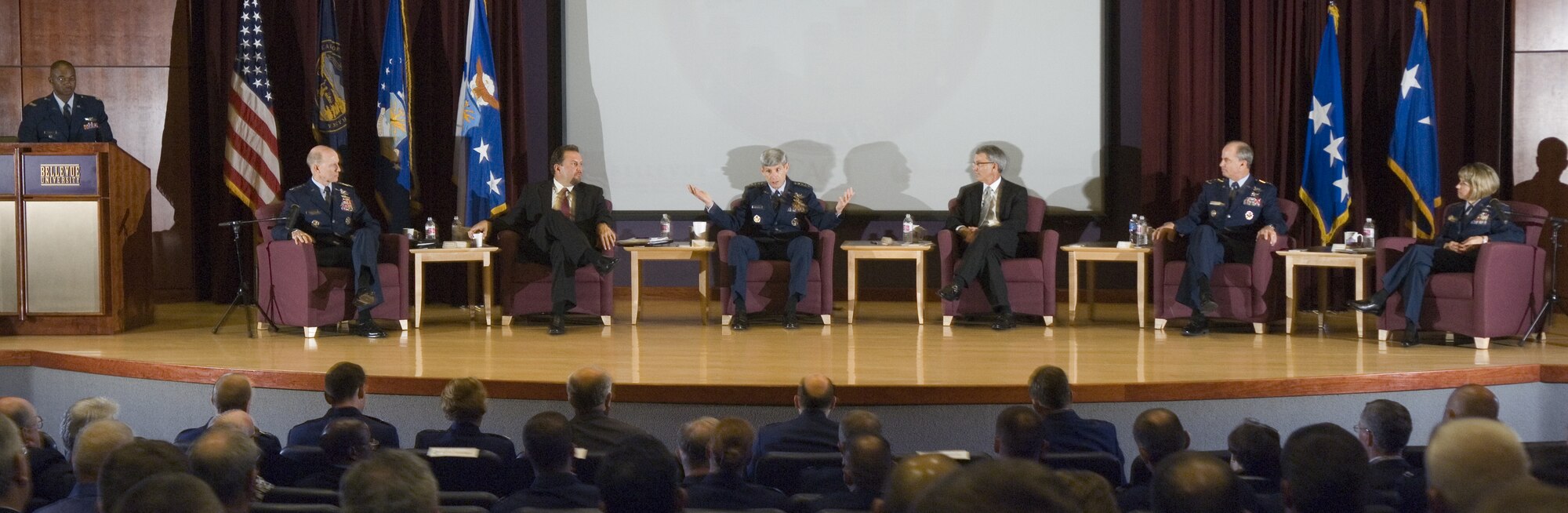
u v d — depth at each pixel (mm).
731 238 6160
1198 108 6859
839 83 7207
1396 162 6445
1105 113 7035
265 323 5867
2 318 5562
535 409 4199
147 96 7309
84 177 5559
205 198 7418
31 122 6070
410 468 1654
